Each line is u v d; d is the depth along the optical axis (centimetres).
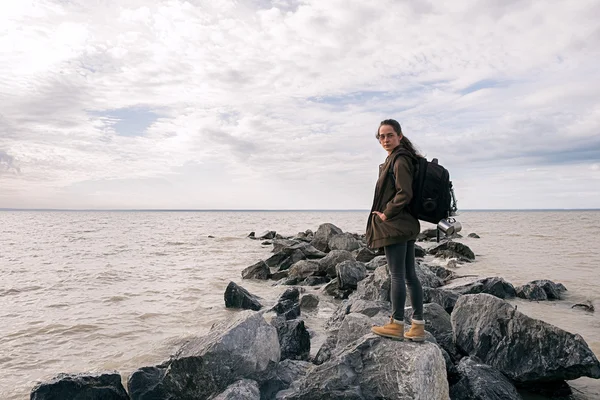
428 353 484
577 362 586
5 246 3164
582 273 1759
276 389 595
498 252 2630
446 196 458
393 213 455
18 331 998
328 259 1712
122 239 3925
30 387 697
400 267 486
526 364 631
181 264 2206
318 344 871
